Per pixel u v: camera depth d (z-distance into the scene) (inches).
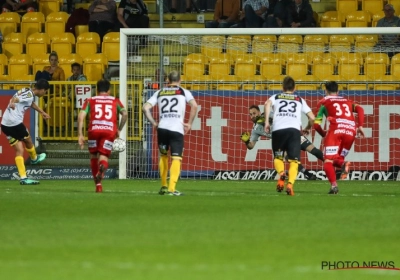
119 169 2212.1
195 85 2245.3
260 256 894.4
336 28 2118.6
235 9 2655.0
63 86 2352.4
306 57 2377.0
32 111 2290.8
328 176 1669.5
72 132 2316.7
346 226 1122.7
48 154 2311.8
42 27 2812.5
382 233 1061.1
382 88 2204.7
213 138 2213.3
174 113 1572.3
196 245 961.5
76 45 2640.3
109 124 1621.6
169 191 1604.3
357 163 2193.7
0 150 2257.6
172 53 2364.7
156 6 2886.3
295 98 1626.5
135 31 2187.5
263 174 2208.4
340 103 1658.5
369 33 2106.3
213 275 789.9
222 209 1330.0
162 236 1029.2
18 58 2598.4
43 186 1900.8
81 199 1501.0
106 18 2667.3
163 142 1593.3
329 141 1658.5
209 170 2217.0
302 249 938.7
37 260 868.0
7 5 2896.2
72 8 2938.0
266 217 1218.6
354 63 2356.1
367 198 1563.7
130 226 1118.4
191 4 2856.8
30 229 1090.7
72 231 1071.6
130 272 803.4
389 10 2491.4
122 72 2197.3
